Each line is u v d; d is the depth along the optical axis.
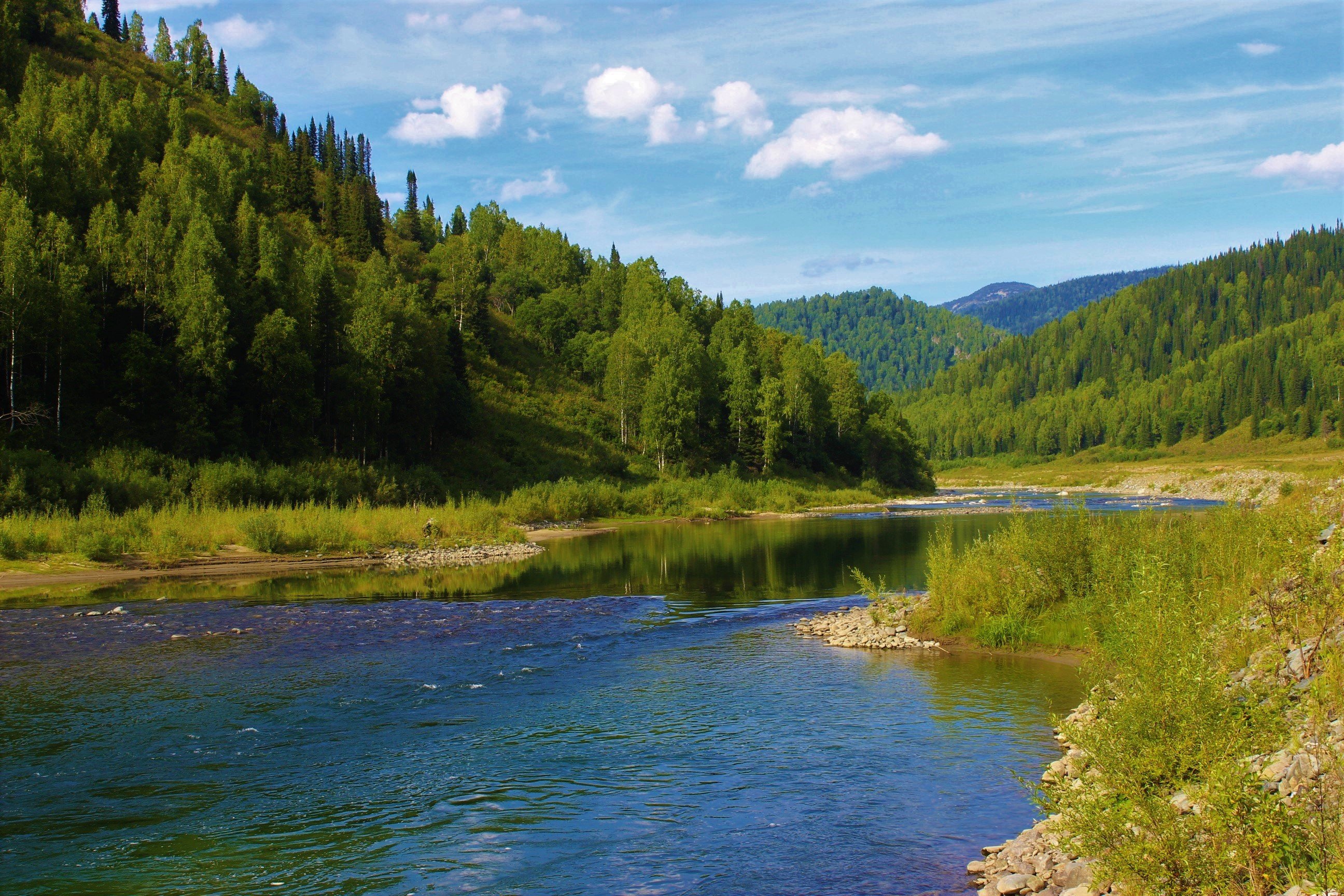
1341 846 6.48
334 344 79.00
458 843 11.35
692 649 23.86
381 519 53.66
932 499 115.69
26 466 47.62
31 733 15.84
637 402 107.38
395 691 19.08
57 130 94.56
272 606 30.61
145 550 43.28
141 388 61.84
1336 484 18.02
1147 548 21.78
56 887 10.05
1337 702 9.10
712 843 11.33
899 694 18.78
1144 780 8.69
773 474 110.00
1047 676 20.12
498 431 97.38
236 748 15.16
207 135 145.75
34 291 57.41
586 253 189.00
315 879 10.31
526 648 23.86
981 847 11.09
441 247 154.62
